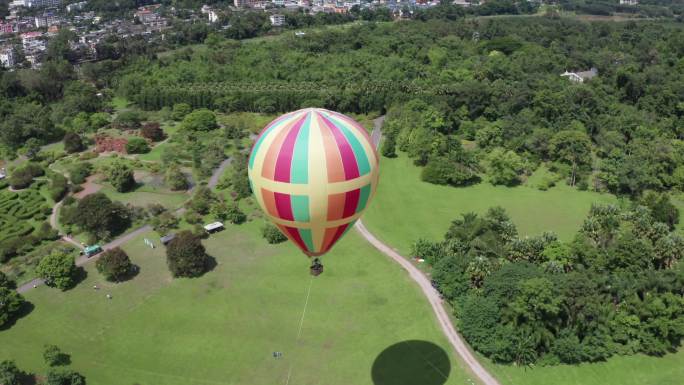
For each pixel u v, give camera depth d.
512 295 73.00
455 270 81.81
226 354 73.94
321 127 51.78
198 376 70.25
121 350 75.12
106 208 103.62
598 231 87.50
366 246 99.38
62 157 145.12
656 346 71.31
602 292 75.19
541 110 152.12
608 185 122.00
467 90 161.00
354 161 51.75
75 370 71.25
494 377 68.44
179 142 153.12
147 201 118.88
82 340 77.25
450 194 121.31
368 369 70.50
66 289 88.94
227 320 80.69
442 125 148.38
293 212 53.28
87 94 186.38
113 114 184.00
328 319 80.25
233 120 170.12
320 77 197.12
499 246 85.44
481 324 71.94
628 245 80.94
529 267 77.00
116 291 88.12
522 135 142.50
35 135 155.50
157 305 84.38
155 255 98.12
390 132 152.62
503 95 162.25
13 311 81.06
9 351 74.94
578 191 122.50
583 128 142.00
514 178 127.12
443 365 70.62
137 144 146.12
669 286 74.12
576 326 71.62
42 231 104.44
